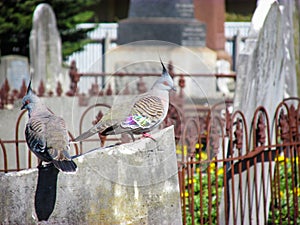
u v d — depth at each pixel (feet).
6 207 26.91
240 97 35.32
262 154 34.55
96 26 111.34
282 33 38.42
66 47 106.73
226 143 40.55
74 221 27.12
